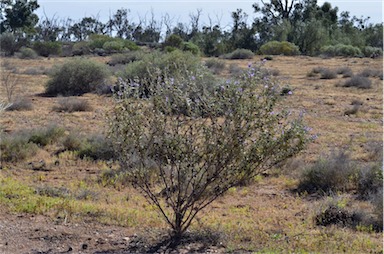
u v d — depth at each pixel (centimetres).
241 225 709
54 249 588
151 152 605
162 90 595
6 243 598
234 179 648
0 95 2070
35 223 672
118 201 834
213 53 5947
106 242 613
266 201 872
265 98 584
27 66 3675
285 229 703
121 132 599
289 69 3391
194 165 606
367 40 6606
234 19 6775
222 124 592
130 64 2267
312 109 1839
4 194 812
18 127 1468
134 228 668
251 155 588
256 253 580
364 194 885
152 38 8369
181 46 5341
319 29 6059
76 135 1263
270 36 6312
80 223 680
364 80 2505
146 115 595
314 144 1277
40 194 848
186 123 596
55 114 1706
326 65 3738
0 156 1113
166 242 615
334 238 661
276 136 601
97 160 1122
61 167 1074
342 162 970
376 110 1844
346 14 8350
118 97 625
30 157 1142
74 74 2275
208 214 769
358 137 1373
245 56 4806
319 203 827
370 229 712
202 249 598
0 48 5075
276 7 7556
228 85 584
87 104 1820
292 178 1000
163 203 811
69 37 8888
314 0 7525
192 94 620
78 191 891
